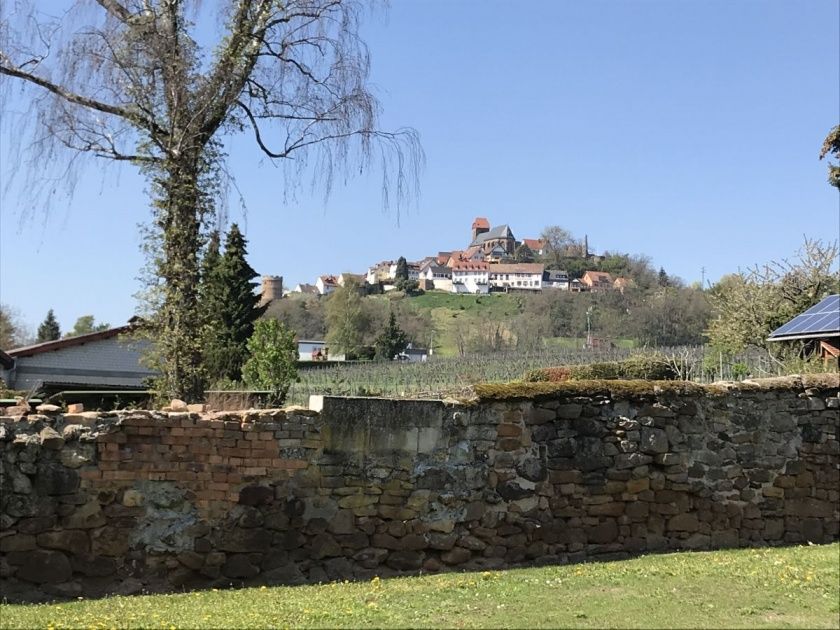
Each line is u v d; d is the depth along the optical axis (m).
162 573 7.04
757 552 8.14
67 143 12.24
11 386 25.53
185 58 12.89
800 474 9.20
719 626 5.04
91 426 7.02
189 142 13.00
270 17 13.76
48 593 6.70
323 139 13.88
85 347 26.69
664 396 8.83
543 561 8.16
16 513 6.70
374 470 7.82
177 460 7.21
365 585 6.99
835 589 5.98
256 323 23.44
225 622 5.36
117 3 12.90
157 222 12.98
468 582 6.77
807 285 26.62
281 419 7.58
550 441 8.41
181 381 12.89
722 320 27.97
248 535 7.33
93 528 6.91
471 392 8.35
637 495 8.58
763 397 9.21
